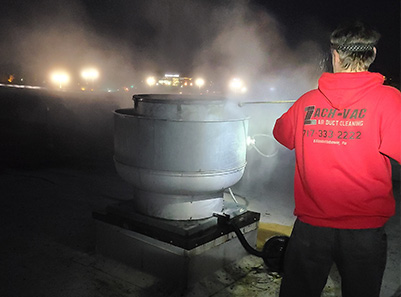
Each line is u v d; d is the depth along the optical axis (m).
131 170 2.71
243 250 3.10
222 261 2.89
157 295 2.56
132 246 2.88
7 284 2.64
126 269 2.89
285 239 2.50
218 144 2.58
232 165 2.70
